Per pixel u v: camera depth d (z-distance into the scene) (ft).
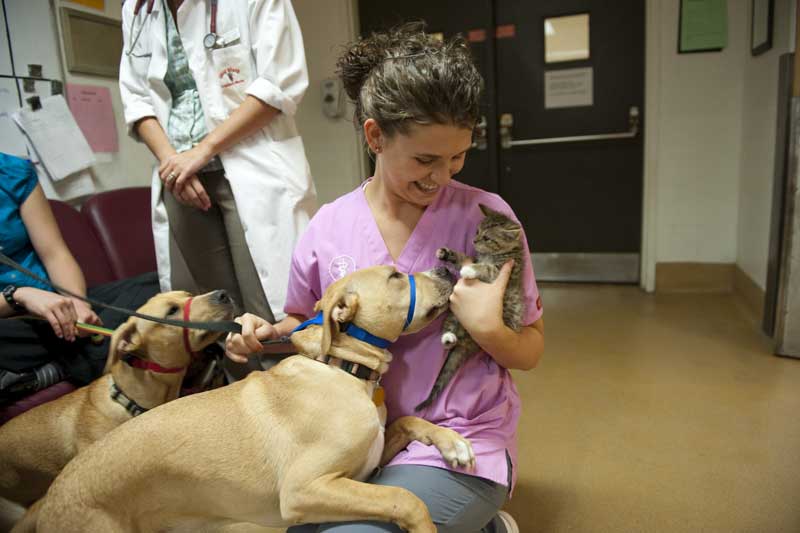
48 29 8.71
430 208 4.08
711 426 7.11
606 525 5.46
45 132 8.68
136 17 6.39
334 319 3.63
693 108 12.24
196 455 3.63
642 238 13.32
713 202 12.52
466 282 3.71
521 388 8.58
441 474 3.65
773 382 8.19
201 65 6.19
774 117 10.01
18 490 5.16
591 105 13.41
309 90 14.64
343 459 3.45
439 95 3.21
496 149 14.23
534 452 6.81
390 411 4.08
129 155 10.17
